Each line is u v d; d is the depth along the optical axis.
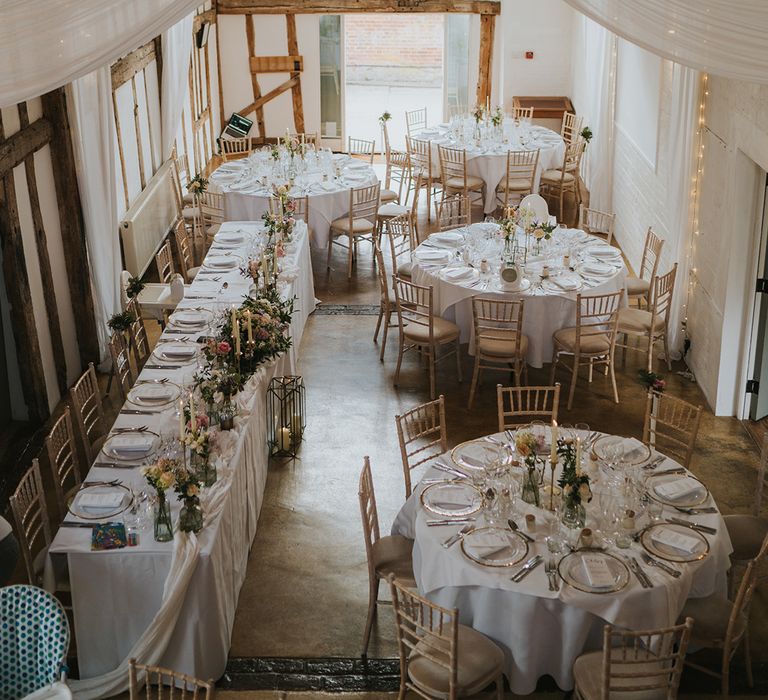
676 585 4.73
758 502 6.00
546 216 9.74
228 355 6.50
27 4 4.30
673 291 8.94
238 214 11.28
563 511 5.09
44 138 7.90
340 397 8.38
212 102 15.62
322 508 6.78
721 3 4.80
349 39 17.67
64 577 5.21
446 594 4.95
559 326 8.36
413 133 17.25
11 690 4.50
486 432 7.83
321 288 10.87
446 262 8.95
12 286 7.34
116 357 7.28
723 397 7.96
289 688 5.18
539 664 4.84
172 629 4.92
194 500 5.05
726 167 7.71
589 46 13.62
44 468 7.28
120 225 10.14
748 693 5.10
